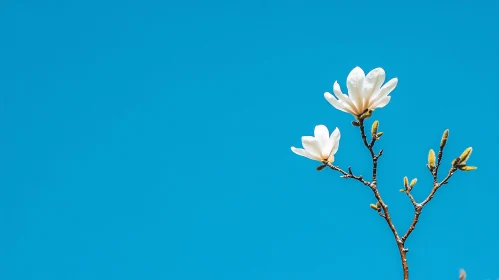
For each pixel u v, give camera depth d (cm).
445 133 211
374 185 212
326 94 216
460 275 200
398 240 206
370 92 215
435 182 211
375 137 213
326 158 218
